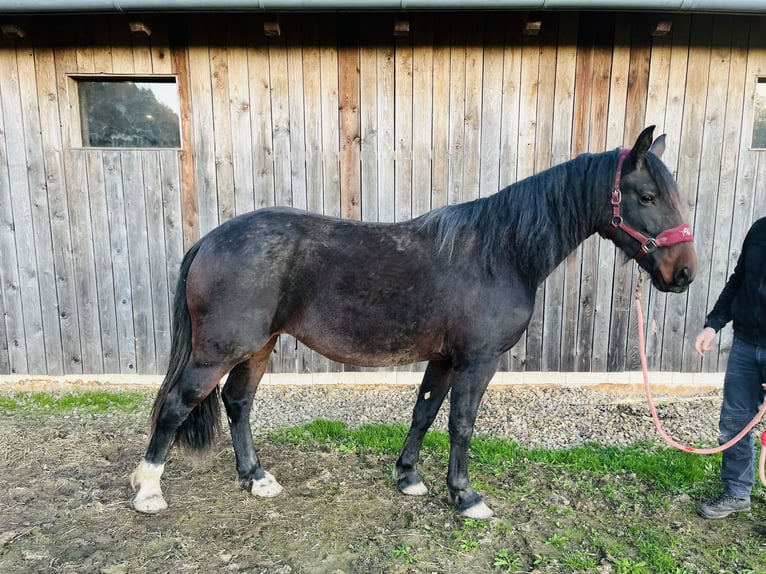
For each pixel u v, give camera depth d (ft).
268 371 12.63
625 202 6.24
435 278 6.48
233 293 6.39
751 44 11.27
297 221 6.79
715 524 7.00
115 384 12.67
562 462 8.68
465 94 11.55
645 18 11.13
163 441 6.96
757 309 6.48
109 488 7.73
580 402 11.64
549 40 11.28
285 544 6.48
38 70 11.43
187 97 11.57
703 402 11.57
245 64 11.44
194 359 6.60
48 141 11.69
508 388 12.55
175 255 12.17
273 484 7.70
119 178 11.86
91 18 11.21
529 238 6.41
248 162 11.84
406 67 11.45
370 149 11.80
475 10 9.75
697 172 11.81
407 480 7.73
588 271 12.13
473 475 8.24
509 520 7.04
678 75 11.42
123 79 11.76
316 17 11.23
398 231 6.77
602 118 11.62
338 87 11.54
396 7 9.61
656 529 6.84
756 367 6.71
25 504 7.25
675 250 6.08
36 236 12.08
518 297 6.51
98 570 5.91
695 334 12.37
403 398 11.91
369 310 6.51
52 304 12.35
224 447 9.27
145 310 12.40
